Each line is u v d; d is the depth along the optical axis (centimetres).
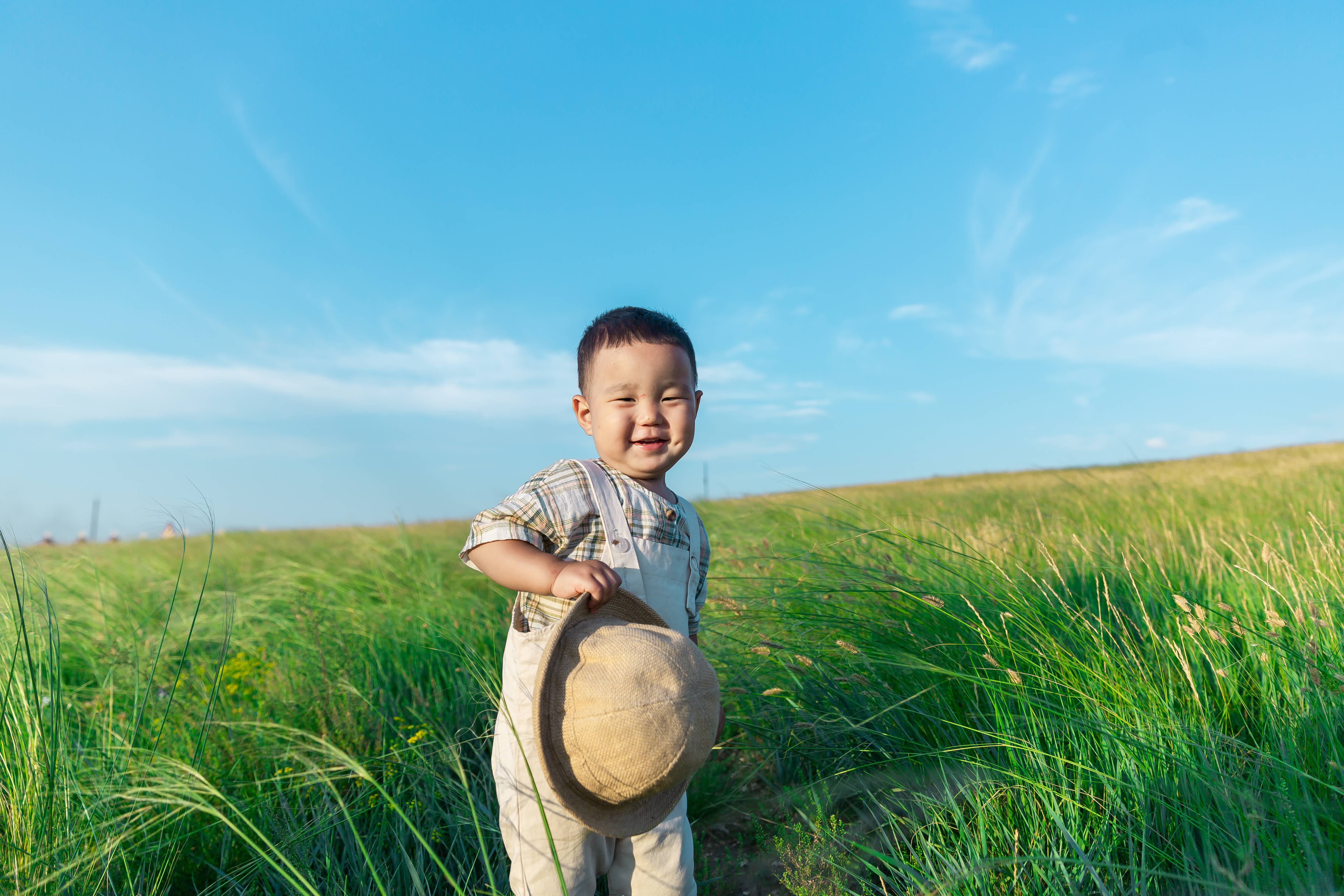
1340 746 210
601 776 156
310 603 505
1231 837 186
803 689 310
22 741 229
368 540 792
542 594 175
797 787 284
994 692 259
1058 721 242
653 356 201
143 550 888
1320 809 188
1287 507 572
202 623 504
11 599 273
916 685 286
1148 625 281
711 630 361
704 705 163
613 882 196
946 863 212
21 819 213
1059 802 223
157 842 238
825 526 525
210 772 276
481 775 292
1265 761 209
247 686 357
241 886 229
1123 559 371
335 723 316
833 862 229
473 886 230
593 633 169
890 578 313
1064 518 530
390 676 396
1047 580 329
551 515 189
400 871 235
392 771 284
